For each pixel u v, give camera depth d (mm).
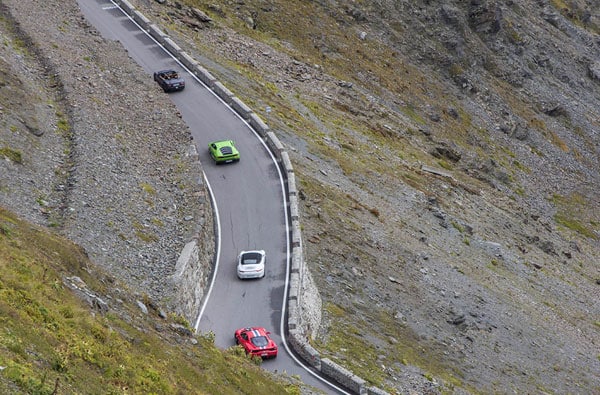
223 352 33438
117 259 37219
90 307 27781
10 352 21359
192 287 39938
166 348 28719
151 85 58312
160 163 48219
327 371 37219
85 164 43500
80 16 66312
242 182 52875
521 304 59344
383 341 45031
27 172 40938
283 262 45562
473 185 80812
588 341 59125
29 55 54406
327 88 83125
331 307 45938
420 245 59000
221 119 60375
